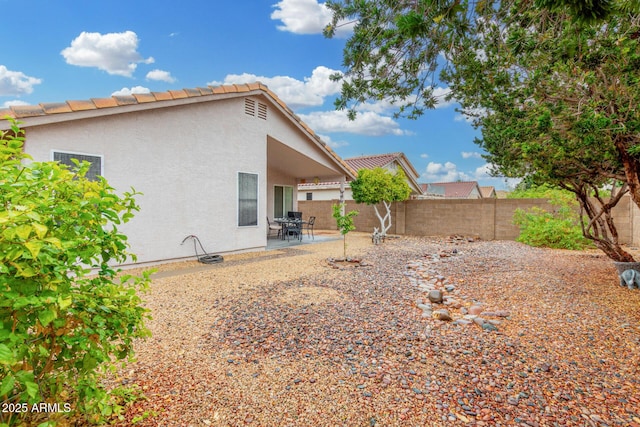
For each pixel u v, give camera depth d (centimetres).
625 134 376
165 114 824
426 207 1606
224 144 965
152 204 805
